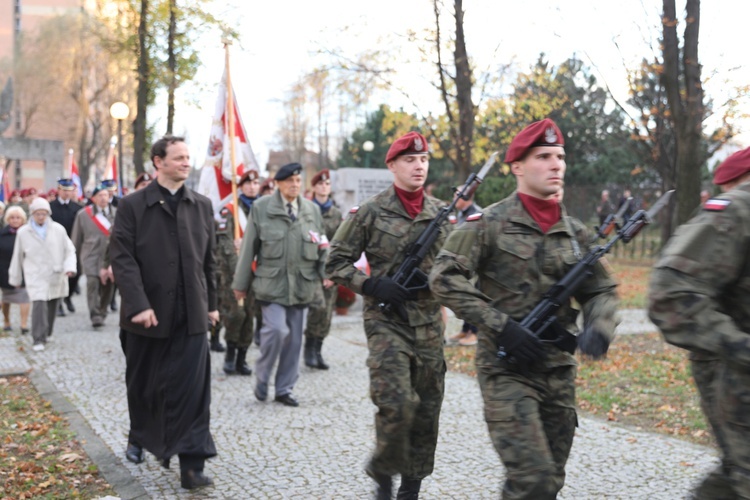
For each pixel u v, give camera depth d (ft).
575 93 76.43
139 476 16.89
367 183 66.33
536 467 10.39
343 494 15.67
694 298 8.42
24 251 33.19
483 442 19.36
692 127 33.37
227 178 32.09
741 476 8.76
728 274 8.57
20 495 15.62
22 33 124.16
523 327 11.02
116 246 16.37
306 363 29.27
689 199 33.63
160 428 16.51
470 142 51.29
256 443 19.42
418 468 14.46
